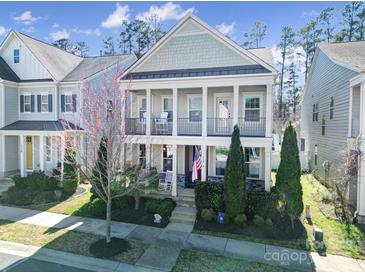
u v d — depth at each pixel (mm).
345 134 12594
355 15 32188
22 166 16469
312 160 19906
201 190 10898
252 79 11188
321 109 17266
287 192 9672
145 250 7793
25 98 18062
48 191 13258
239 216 9547
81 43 44188
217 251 7785
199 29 12805
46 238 8492
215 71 12109
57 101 17219
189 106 14141
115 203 11125
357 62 11906
